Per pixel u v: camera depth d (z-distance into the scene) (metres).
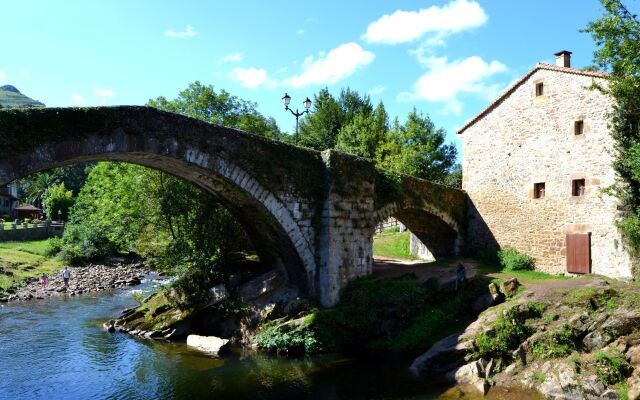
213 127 13.19
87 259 35.62
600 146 17.55
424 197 20.12
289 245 15.12
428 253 25.28
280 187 14.68
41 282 27.48
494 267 19.61
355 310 15.03
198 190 17.83
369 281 16.06
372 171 17.11
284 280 16.39
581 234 17.89
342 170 16.03
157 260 18.08
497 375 11.48
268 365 12.92
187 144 12.56
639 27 14.05
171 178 17.86
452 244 22.47
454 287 15.48
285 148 14.96
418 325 14.45
